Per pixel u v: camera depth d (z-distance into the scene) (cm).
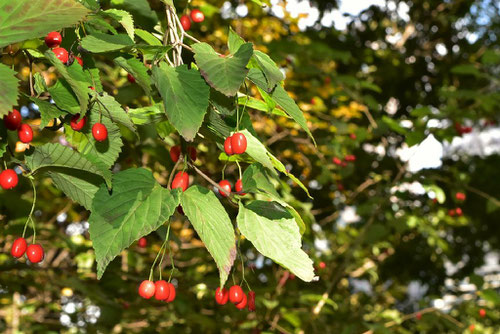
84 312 461
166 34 164
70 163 150
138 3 207
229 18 516
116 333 460
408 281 920
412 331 605
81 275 392
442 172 765
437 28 901
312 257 413
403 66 845
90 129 161
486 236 918
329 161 536
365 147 834
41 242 412
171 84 146
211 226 147
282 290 505
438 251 848
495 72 856
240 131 164
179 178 163
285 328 460
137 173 151
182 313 415
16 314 438
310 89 548
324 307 504
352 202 730
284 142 494
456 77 858
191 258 500
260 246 153
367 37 896
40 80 157
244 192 161
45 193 490
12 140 223
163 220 143
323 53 538
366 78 812
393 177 751
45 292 489
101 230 140
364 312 642
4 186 152
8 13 130
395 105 911
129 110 163
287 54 500
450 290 934
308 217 389
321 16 804
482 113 678
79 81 145
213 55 148
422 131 496
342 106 607
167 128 201
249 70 153
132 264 430
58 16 133
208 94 146
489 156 903
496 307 627
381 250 824
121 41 148
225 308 461
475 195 862
